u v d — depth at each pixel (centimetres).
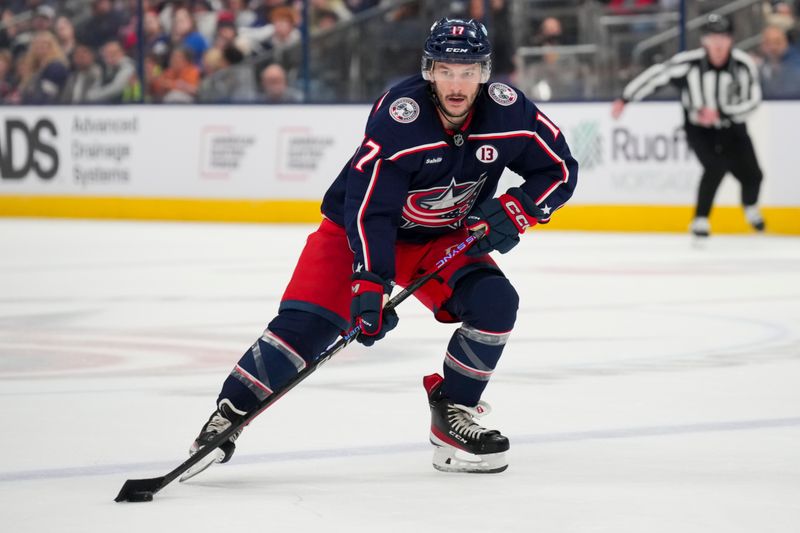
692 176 4069
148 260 3303
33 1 4934
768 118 3981
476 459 1189
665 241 3825
